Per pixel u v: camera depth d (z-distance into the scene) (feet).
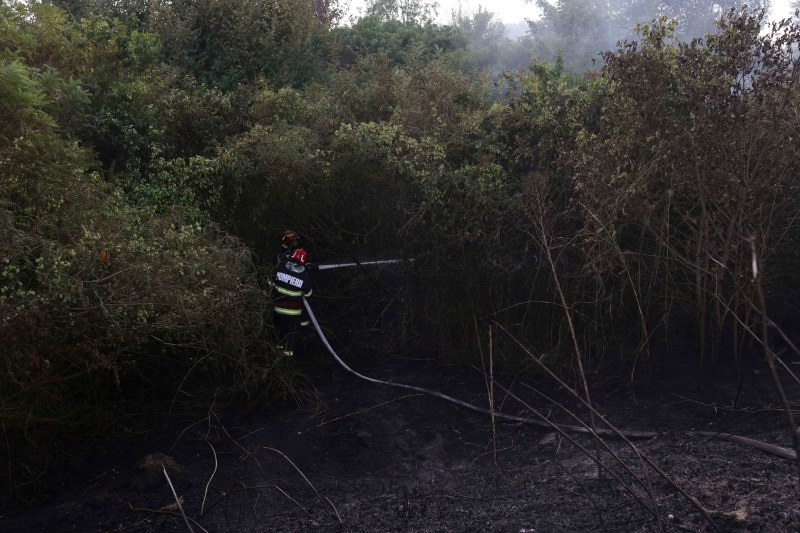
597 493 15.06
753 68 19.10
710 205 20.33
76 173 17.08
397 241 24.25
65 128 19.90
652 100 19.27
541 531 13.51
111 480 16.44
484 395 21.85
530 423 19.72
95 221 16.51
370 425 19.93
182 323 17.79
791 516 12.79
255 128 22.99
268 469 17.43
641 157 20.13
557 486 15.76
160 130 23.80
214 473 16.56
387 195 23.81
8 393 15.64
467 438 19.36
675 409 20.25
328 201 24.06
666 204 20.67
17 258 14.94
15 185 15.55
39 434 16.76
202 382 20.61
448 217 23.31
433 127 25.29
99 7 33.65
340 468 17.75
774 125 18.63
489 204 22.91
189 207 20.77
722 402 20.36
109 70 23.85
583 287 22.40
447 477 17.02
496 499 15.43
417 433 19.58
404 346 24.81
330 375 23.03
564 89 24.64
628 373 22.71
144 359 19.56
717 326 20.92
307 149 22.90
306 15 37.63
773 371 9.82
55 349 15.65
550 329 23.12
